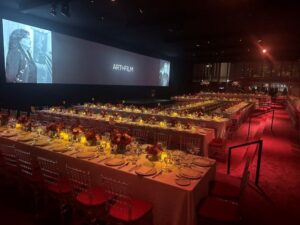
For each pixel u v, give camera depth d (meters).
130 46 16.03
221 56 21.31
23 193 4.03
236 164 5.69
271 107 17.89
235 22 10.05
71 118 7.93
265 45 15.28
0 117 5.92
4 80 9.06
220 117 8.30
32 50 9.81
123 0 7.96
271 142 7.69
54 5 8.12
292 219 3.44
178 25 10.31
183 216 2.69
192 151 4.34
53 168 3.35
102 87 14.56
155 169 3.12
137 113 8.85
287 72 24.08
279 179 4.81
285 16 9.08
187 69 24.66
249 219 3.41
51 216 3.52
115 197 3.02
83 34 12.28
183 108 10.80
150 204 2.86
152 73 18.94
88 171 3.24
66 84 11.62
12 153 4.43
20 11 9.11
